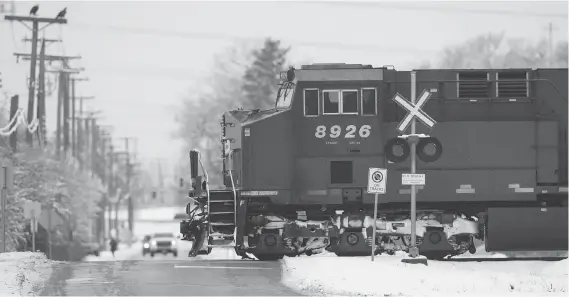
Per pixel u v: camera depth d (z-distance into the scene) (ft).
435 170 377.91
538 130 379.96
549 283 288.51
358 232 381.81
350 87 379.76
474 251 386.73
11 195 650.84
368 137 379.14
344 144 379.55
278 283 298.56
